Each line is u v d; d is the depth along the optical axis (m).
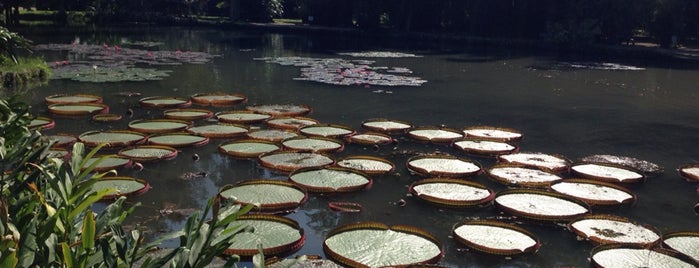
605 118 14.80
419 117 14.27
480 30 38.62
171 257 3.32
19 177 4.30
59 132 11.61
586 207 7.96
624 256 6.45
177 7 50.19
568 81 21.41
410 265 5.91
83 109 13.56
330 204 8.10
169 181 8.91
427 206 8.19
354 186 8.61
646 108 16.31
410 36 39.22
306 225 7.42
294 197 8.08
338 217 7.71
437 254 6.34
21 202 3.73
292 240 6.58
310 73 21.22
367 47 33.44
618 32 33.44
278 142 10.92
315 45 33.94
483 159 10.60
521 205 8.00
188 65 22.97
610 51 31.66
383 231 6.88
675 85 20.84
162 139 10.93
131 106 14.40
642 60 29.56
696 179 9.65
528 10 36.81
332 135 11.53
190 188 8.65
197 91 16.95
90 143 10.41
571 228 7.31
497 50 33.31
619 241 6.93
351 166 9.62
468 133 12.21
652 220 8.00
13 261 2.77
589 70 24.91
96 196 3.61
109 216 3.69
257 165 9.81
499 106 16.11
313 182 8.71
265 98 16.08
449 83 20.11
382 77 20.84
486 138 11.74
